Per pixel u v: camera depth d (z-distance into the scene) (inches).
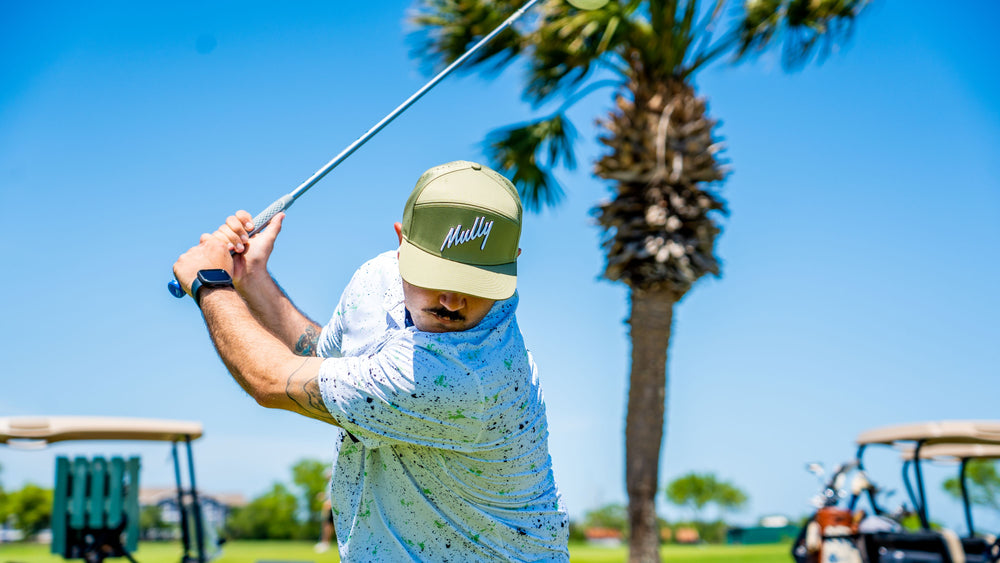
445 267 62.1
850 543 212.1
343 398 63.9
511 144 375.6
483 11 339.9
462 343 63.9
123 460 213.5
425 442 65.1
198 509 231.8
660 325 343.3
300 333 81.0
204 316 69.6
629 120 343.3
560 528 73.0
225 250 75.4
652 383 342.0
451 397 62.5
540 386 71.0
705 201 338.6
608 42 338.0
